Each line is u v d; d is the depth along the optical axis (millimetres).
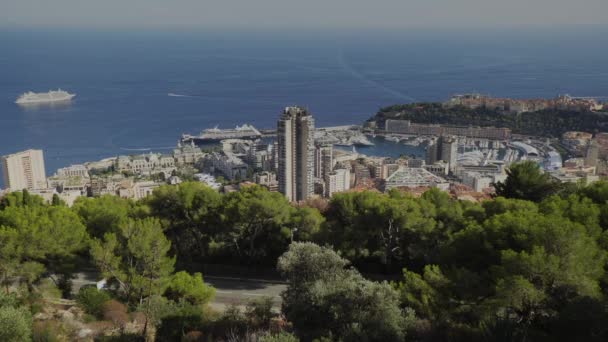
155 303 23578
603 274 17578
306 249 21312
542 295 16625
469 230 22109
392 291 17797
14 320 17141
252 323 21062
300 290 19688
